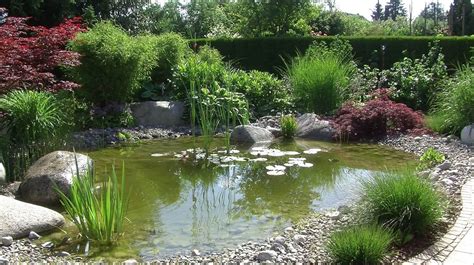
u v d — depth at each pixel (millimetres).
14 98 7438
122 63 10305
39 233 4742
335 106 10914
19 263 4012
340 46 13336
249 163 7742
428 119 9828
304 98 11203
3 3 15156
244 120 10164
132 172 7164
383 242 3887
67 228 4910
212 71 11562
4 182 6215
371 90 12109
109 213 4520
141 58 10648
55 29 8391
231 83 11586
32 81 8070
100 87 10469
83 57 10164
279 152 8438
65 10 16391
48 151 7480
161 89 11961
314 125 9883
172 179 6840
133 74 10648
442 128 9211
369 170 7266
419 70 11680
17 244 4449
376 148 8852
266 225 5043
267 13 18375
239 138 9422
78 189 4703
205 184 6637
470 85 8766
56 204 5680
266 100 11602
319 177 6949
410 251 4027
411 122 9828
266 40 15953
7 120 7324
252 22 18797
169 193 6219
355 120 9758
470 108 8703
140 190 6320
